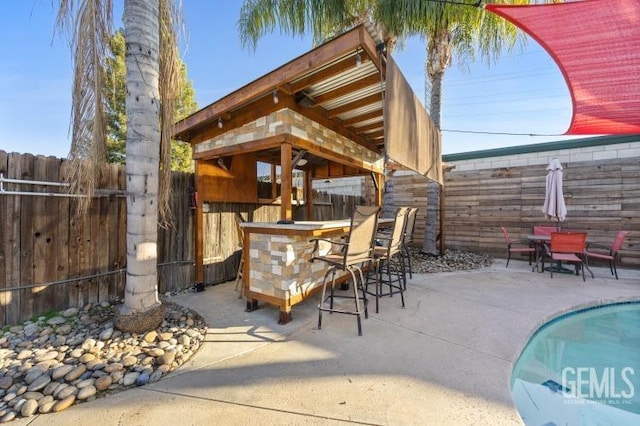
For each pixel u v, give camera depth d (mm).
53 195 2938
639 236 5555
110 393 1812
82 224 3166
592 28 3162
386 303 3562
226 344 2475
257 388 1854
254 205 5316
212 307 3412
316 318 3057
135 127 2645
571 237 5020
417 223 7977
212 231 4492
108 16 2646
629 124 4992
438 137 5383
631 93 4082
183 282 4160
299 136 3479
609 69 3684
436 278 4930
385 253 3598
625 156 5809
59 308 2990
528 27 3346
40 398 1710
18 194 2730
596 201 5934
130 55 2639
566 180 6207
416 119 3387
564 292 4066
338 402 1714
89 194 2734
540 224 6465
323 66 2941
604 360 2682
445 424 1547
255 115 3586
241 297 3809
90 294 3215
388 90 2459
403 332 2691
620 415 1910
